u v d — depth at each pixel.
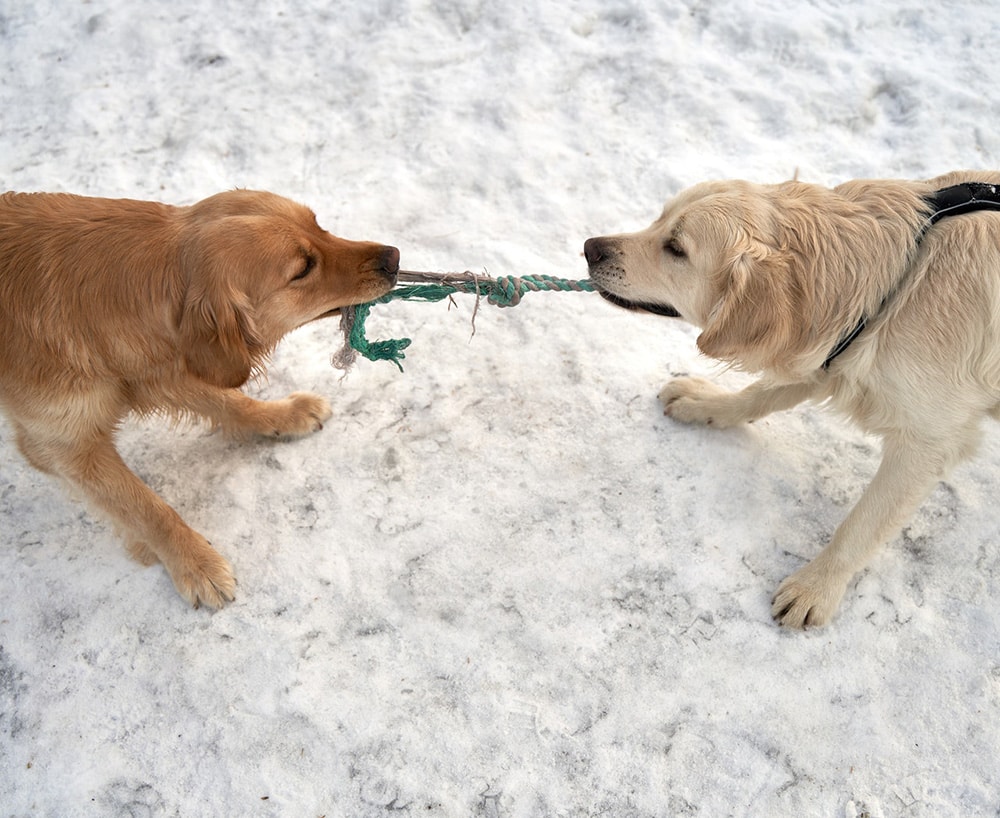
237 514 1.25
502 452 1.30
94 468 1.11
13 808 1.05
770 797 1.05
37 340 1.01
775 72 1.75
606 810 1.04
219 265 1.00
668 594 1.18
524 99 1.72
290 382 1.38
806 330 1.06
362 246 1.11
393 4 1.88
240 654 1.13
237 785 1.05
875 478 1.12
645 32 1.82
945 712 1.09
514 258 1.51
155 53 1.82
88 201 1.06
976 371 1.02
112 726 1.09
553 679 1.12
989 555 1.20
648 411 1.34
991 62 1.75
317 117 1.72
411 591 1.18
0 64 1.80
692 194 1.12
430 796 1.05
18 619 1.16
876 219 1.04
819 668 1.12
